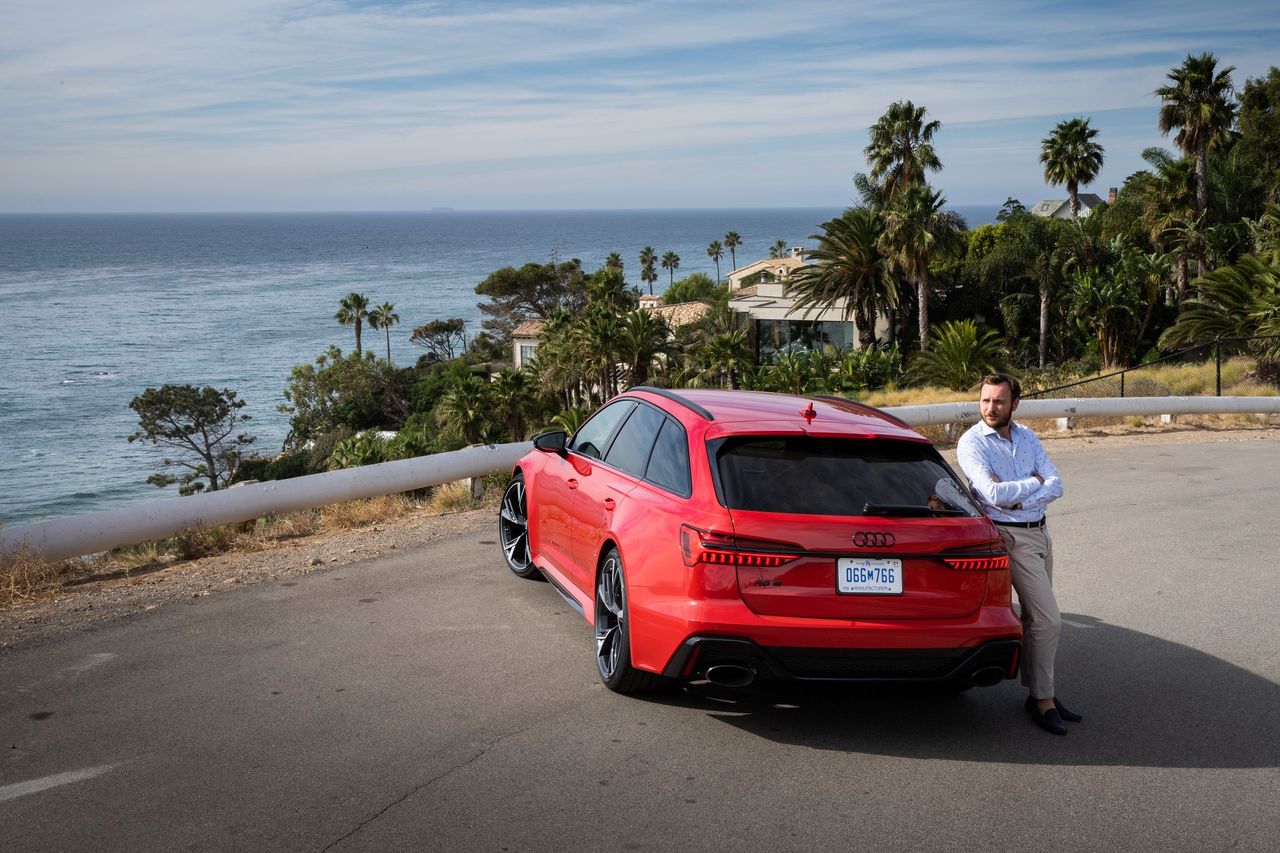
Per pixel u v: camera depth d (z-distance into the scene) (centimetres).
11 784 383
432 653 546
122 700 473
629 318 5853
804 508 431
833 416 495
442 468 995
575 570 570
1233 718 483
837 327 5666
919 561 430
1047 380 3497
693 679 446
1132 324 4725
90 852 332
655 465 498
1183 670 552
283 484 874
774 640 416
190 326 19125
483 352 11481
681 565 431
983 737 456
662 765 413
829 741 446
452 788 386
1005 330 5603
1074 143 6056
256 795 376
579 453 611
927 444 474
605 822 362
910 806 383
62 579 728
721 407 503
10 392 11650
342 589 679
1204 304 3275
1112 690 521
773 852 344
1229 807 388
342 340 16812
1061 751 441
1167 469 1249
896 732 459
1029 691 520
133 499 6831
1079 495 1074
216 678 504
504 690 493
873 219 5162
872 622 422
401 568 738
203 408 7356
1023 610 476
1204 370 2542
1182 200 4984
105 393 11538
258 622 602
